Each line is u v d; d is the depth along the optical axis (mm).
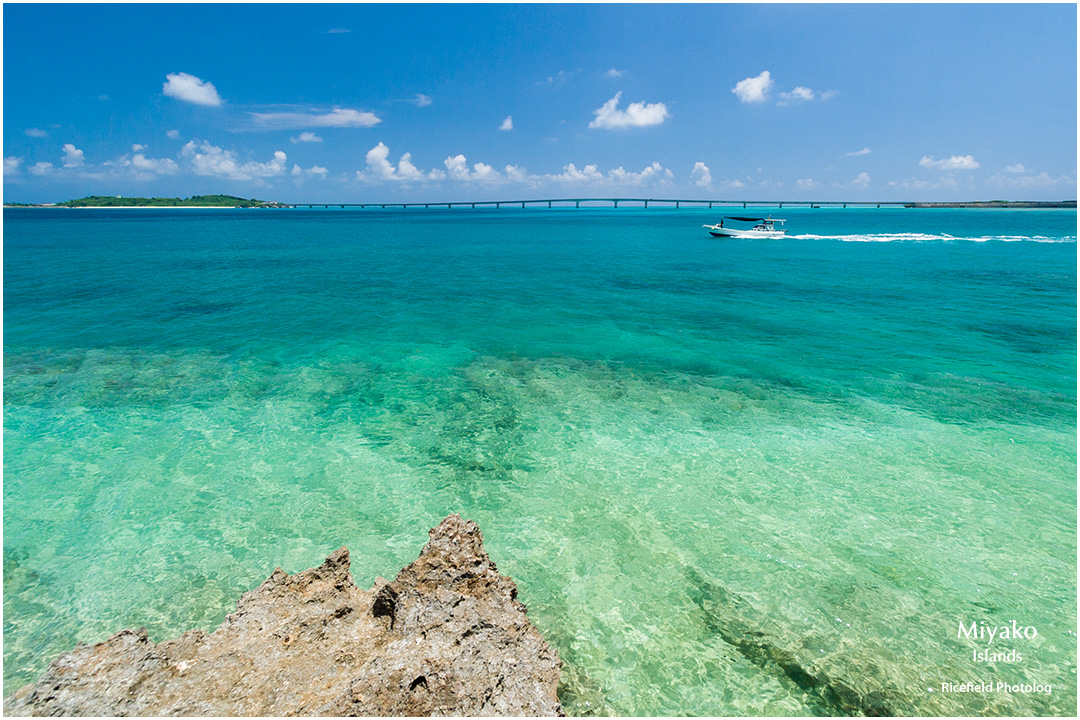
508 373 16094
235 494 9727
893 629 6805
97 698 4145
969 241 59469
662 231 91938
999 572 7789
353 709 4258
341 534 8727
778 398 14203
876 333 20469
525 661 5219
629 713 5746
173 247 53969
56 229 82562
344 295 28500
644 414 13266
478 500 9742
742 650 6539
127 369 15820
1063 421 12602
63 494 9531
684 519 9180
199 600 7211
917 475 10438
